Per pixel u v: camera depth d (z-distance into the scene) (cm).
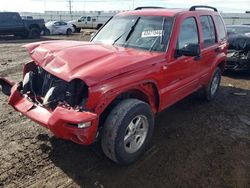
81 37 2319
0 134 432
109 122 324
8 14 1981
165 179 339
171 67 417
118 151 332
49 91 355
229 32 986
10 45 1600
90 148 396
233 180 342
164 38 422
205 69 547
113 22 498
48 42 429
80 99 331
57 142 410
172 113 547
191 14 486
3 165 353
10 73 842
